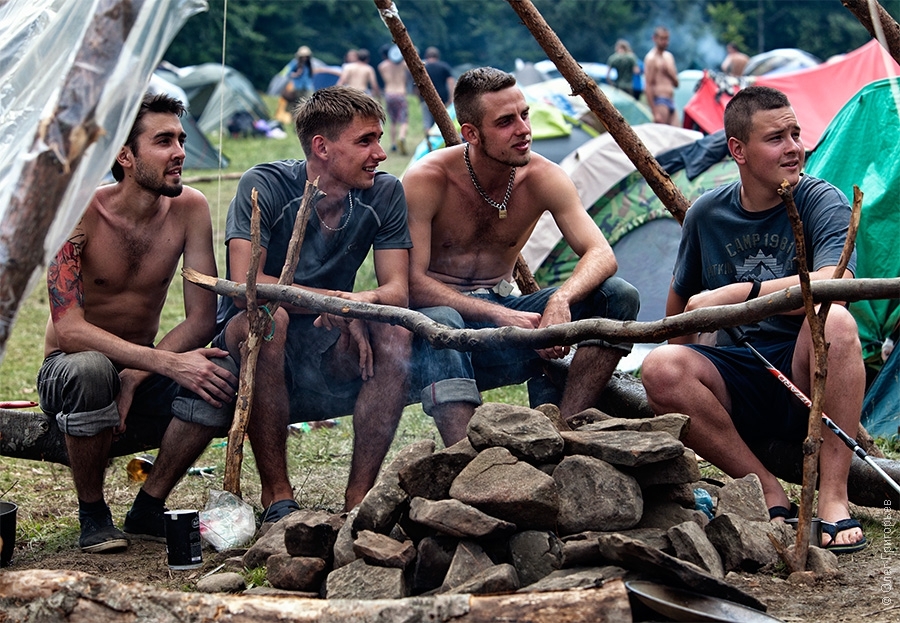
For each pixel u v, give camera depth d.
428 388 3.72
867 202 5.29
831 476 3.44
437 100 5.02
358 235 3.98
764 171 3.67
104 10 2.69
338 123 3.80
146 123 3.73
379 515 2.90
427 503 2.84
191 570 3.39
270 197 3.91
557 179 4.25
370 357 3.74
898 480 3.57
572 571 2.73
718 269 3.90
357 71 20.12
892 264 5.23
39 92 3.20
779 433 3.77
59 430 4.05
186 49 31.22
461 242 4.29
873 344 5.30
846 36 34.94
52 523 4.14
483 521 2.78
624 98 12.30
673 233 7.05
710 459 3.63
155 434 4.13
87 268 3.90
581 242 4.19
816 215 3.65
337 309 3.62
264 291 3.69
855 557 3.24
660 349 3.65
